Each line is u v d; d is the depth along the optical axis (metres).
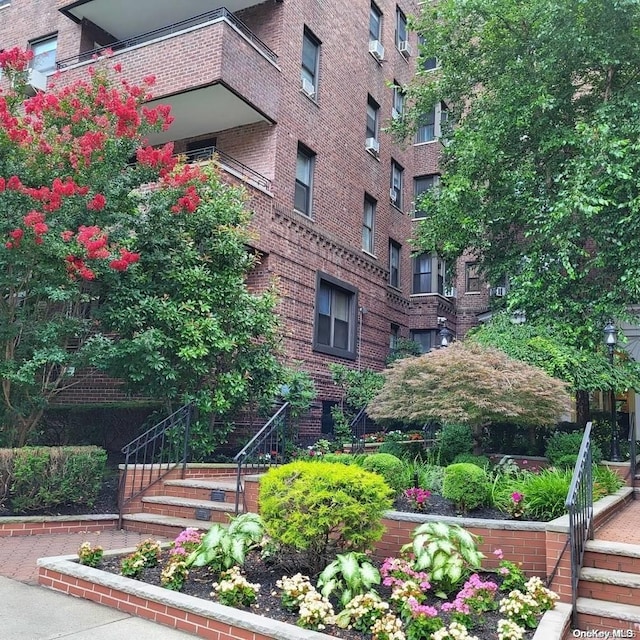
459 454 9.40
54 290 7.95
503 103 12.20
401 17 19.58
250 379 10.26
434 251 14.12
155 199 9.45
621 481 8.80
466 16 12.91
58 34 14.80
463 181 12.06
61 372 9.02
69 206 8.35
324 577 4.73
